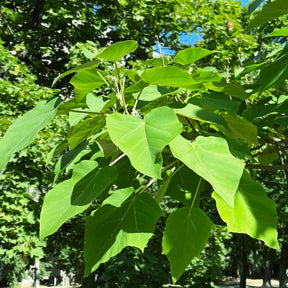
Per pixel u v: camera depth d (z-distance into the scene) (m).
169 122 1.01
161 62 1.90
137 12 9.38
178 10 9.62
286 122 1.63
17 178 6.62
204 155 1.04
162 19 9.77
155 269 7.77
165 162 1.68
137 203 1.15
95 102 1.53
